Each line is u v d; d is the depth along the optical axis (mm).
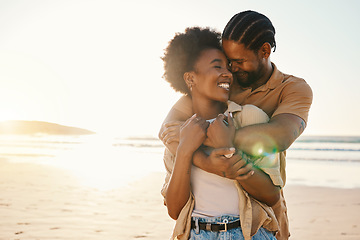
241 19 1999
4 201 8406
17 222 6562
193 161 1831
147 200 8680
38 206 7891
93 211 7484
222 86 1971
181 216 1843
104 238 5676
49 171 14602
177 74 2088
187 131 1797
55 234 5852
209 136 1778
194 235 1812
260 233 1841
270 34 2049
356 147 34688
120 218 6926
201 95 2023
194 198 1872
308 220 7105
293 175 14695
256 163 1818
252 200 1844
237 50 2002
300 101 2006
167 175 2047
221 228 1778
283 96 2088
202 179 1889
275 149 1783
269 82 2117
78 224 6469
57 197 8969
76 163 18234
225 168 1708
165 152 2100
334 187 11219
